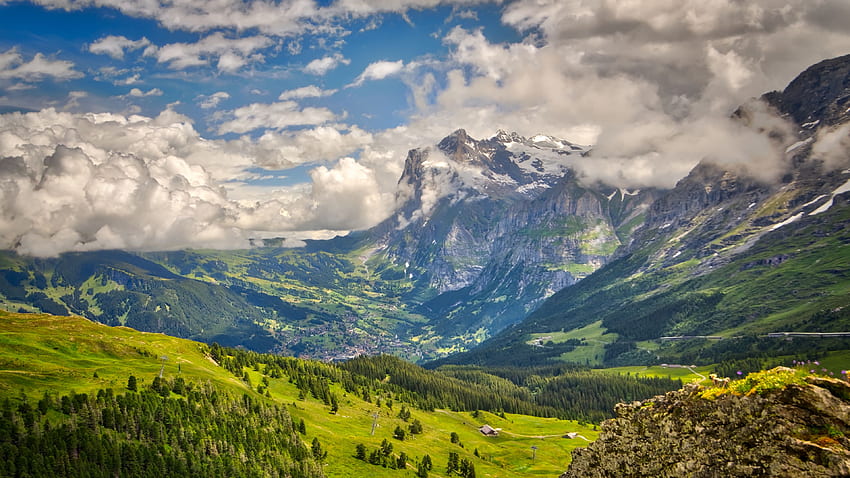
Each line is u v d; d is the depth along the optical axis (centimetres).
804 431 3075
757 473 3127
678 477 3525
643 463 3800
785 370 3400
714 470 3341
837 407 3053
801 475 2941
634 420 4047
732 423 3403
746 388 3466
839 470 2834
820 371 3312
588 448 4281
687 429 3634
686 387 3875
